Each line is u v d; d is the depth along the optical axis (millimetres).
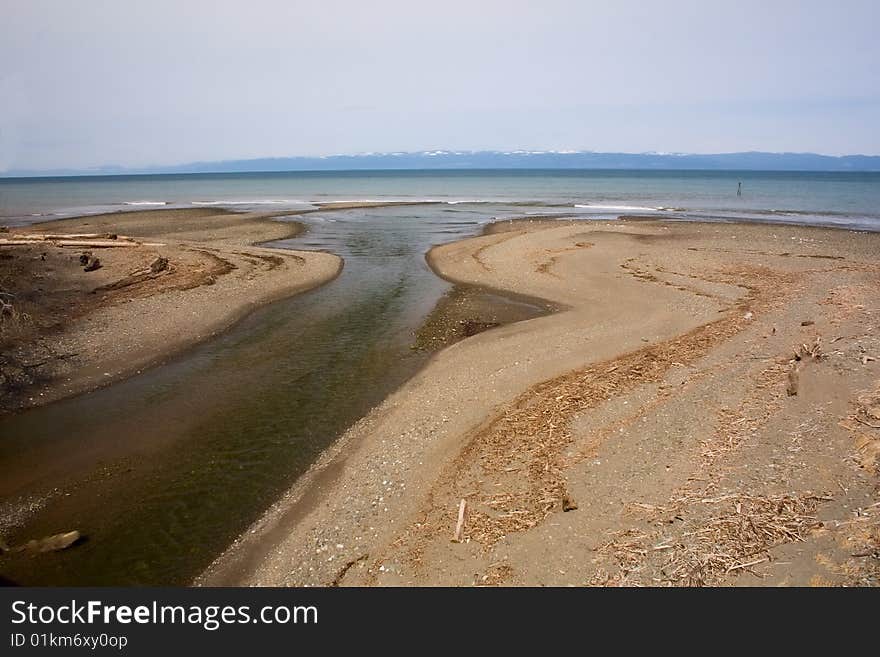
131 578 7461
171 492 9406
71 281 20734
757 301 18344
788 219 41656
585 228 35938
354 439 10984
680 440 9133
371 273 25844
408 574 7004
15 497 9297
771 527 6574
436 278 24875
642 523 7129
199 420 11898
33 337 15516
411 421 11438
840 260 25031
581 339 15938
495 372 13711
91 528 8508
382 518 8383
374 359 15352
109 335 16469
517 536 7336
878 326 12969
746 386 10742
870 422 8289
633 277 23266
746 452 8344
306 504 8984
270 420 11875
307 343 16656
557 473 8758
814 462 7672
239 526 8547
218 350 16109
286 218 45844
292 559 7703
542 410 11211
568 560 6676
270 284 22875
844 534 6152
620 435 9680
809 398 9594
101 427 11617
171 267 23891
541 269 25250
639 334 16062
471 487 8742
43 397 12906
